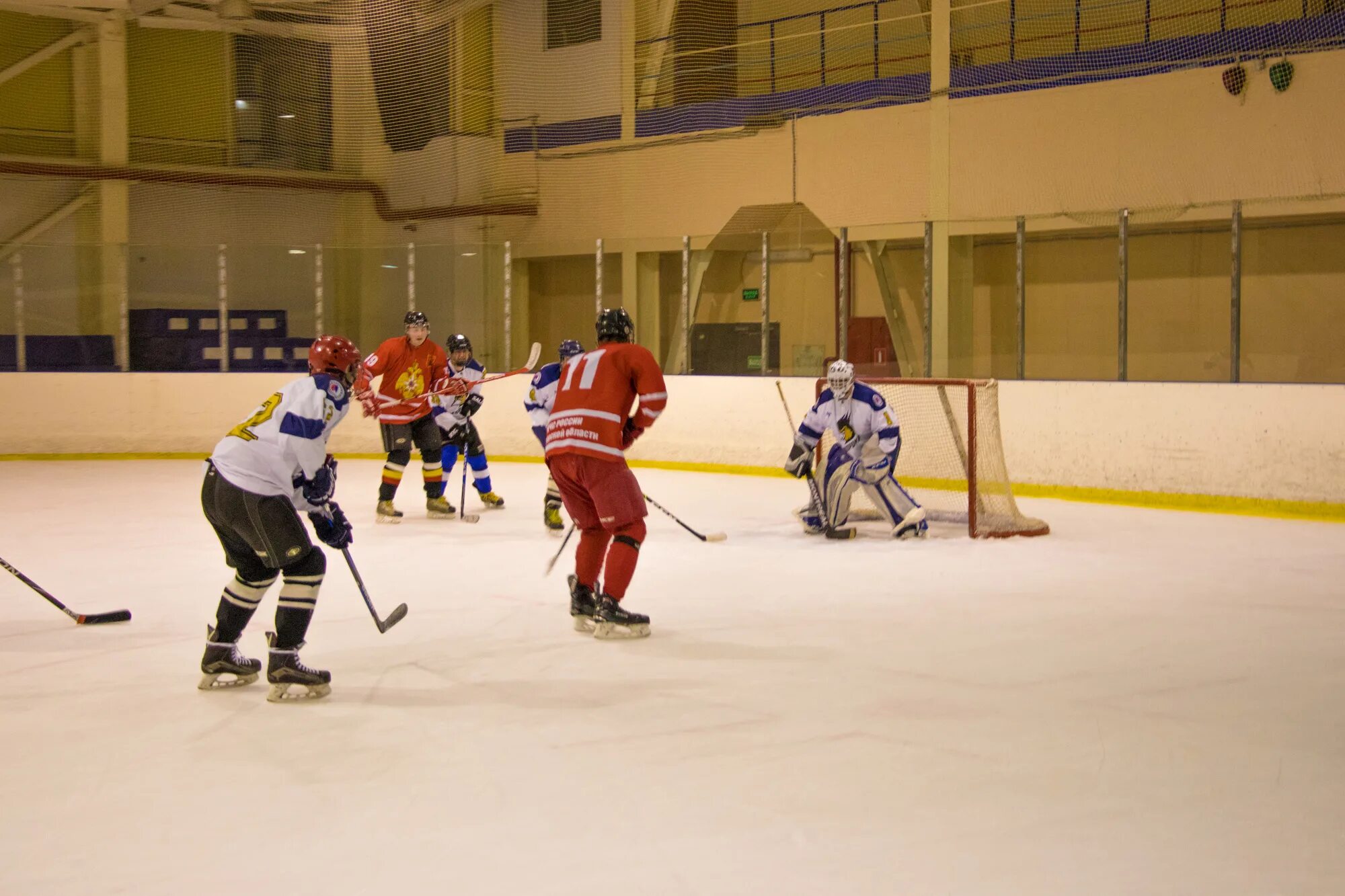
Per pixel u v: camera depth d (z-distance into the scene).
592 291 14.92
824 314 13.42
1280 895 2.41
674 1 14.56
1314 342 10.84
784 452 10.86
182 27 15.53
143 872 2.54
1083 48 12.68
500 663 4.25
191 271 14.68
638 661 4.29
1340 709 3.70
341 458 12.88
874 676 4.09
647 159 14.55
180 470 11.47
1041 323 12.55
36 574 6.10
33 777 3.12
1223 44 10.67
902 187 12.73
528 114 15.40
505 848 2.65
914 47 13.81
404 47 15.85
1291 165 10.31
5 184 14.73
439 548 6.91
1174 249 11.63
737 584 5.77
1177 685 3.97
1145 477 8.89
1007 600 5.40
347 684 3.99
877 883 2.47
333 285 14.89
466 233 15.53
